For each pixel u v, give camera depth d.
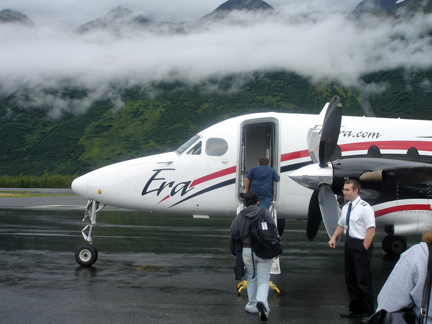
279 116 7.82
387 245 8.58
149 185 7.55
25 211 17.84
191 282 5.81
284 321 4.27
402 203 6.38
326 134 6.27
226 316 4.37
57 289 5.30
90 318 4.20
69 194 39.09
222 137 7.69
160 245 9.12
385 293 2.19
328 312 4.61
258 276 4.38
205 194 7.55
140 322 4.11
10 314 4.29
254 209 4.40
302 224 14.85
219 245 9.20
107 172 7.61
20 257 7.45
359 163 6.07
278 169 7.51
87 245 6.80
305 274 6.55
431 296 2.03
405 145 7.57
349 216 4.46
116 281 5.79
